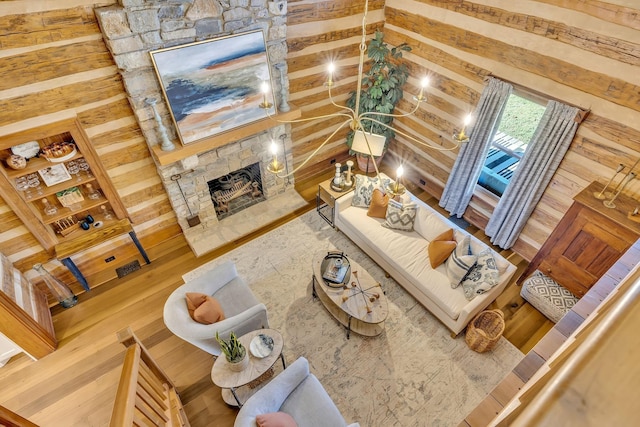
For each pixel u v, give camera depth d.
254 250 4.86
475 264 3.75
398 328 3.98
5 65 3.01
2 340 3.48
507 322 4.03
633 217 3.24
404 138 5.82
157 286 4.42
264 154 5.07
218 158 4.63
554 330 1.92
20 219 3.64
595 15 3.14
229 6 3.66
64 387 3.51
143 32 3.33
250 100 4.34
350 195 4.76
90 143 3.63
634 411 0.28
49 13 3.00
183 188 4.55
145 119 3.81
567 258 3.77
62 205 3.94
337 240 5.00
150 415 2.47
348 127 6.00
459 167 4.87
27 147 3.42
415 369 3.63
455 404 3.39
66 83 3.34
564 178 3.89
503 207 4.51
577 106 3.51
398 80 5.08
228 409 3.40
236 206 5.49
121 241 4.55
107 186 3.98
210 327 3.16
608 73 3.22
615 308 0.40
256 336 3.19
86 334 3.94
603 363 0.33
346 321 3.93
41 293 4.09
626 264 2.32
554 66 3.56
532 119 4.53
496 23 3.88
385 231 4.46
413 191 5.87
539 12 3.49
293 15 4.35
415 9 4.63
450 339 3.88
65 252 3.90
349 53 5.16
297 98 5.10
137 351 2.54
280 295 4.30
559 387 0.33
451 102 4.79
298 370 2.89
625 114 3.23
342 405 3.38
